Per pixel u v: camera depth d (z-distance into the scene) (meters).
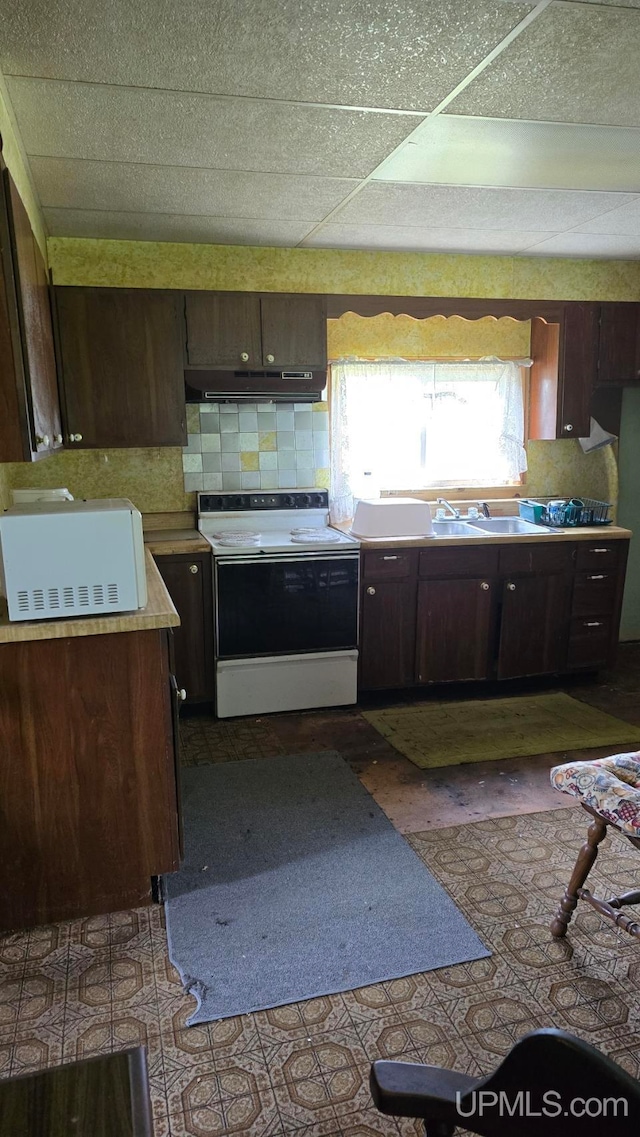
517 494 4.47
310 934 2.03
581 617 3.99
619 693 3.96
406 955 1.94
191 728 3.47
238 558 3.41
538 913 2.11
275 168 2.51
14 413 1.90
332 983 1.84
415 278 3.88
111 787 2.08
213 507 3.88
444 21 1.61
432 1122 0.83
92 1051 1.64
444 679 3.84
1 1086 0.90
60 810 2.05
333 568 3.56
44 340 2.52
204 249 3.58
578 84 1.92
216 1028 1.70
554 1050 0.71
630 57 1.79
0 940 2.03
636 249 3.83
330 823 2.60
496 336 4.24
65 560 1.96
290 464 4.06
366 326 4.04
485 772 3.01
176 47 1.71
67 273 3.44
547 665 3.98
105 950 1.98
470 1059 1.61
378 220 3.18
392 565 3.65
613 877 2.27
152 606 2.12
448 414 4.26
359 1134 1.45
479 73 1.86
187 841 2.48
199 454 3.91
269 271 3.69
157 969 1.90
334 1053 1.63
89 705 2.02
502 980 1.85
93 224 3.18
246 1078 1.57
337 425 4.06
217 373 3.50
